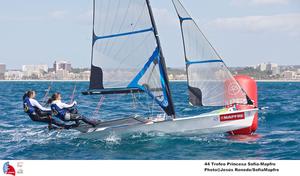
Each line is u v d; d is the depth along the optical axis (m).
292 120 60.12
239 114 45.25
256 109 45.31
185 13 45.88
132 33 46.62
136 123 45.34
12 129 54.47
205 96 45.91
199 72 45.91
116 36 47.28
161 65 46.12
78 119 45.16
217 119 45.16
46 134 49.69
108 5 47.44
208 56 45.72
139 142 44.25
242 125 45.47
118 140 45.56
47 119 45.38
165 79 46.19
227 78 45.72
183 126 45.19
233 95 45.69
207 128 45.28
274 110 72.06
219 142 44.09
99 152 40.62
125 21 46.78
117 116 68.25
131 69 46.94
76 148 42.44
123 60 47.12
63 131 50.09
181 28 46.16
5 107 86.62
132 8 46.47
